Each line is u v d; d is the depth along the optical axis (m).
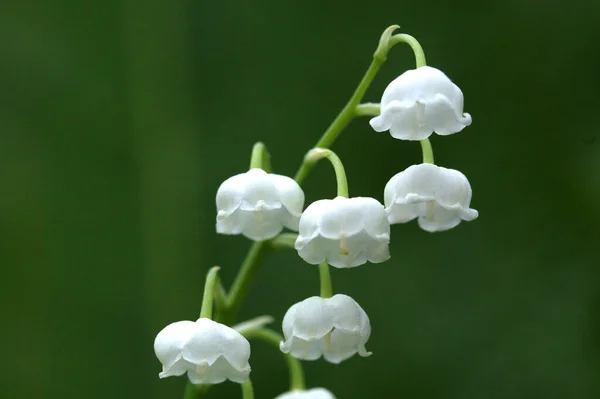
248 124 0.32
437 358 0.28
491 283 0.29
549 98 0.30
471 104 0.30
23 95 0.32
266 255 0.22
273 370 0.29
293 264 0.30
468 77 0.30
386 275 0.29
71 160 0.32
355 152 0.30
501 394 0.28
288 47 0.32
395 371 0.29
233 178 0.21
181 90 0.32
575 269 0.29
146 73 0.32
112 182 0.32
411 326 0.29
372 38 0.31
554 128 0.30
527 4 0.30
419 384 0.28
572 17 0.30
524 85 0.30
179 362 0.20
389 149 0.30
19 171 0.31
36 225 0.31
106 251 0.31
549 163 0.30
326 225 0.20
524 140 0.30
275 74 0.32
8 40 0.32
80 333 0.30
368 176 0.30
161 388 0.30
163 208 0.31
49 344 0.30
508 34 0.30
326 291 0.21
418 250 0.30
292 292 0.29
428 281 0.29
